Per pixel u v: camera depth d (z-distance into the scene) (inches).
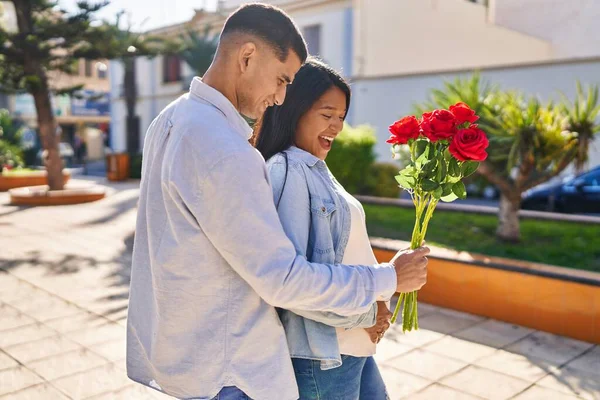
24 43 398.9
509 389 126.3
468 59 675.4
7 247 274.1
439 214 296.5
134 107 908.6
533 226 260.5
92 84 1277.1
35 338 152.3
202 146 50.2
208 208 49.7
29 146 802.2
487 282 176.1
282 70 54.2
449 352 148.0
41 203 436.8
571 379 131.7
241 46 52.9
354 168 337.1
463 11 674.8
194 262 51.8
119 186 611.5
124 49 430.3
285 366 55.4
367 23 674.8
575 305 158.2
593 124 213.8
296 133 64.3
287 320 60.2
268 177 52.1
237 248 49.3
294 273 49.7
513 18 684.7
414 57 695.7
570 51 647.1
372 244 211.8
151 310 57.7
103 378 128.3
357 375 64.6
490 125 229.9
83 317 169.8
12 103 1123.9
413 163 66.0
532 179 229.0
